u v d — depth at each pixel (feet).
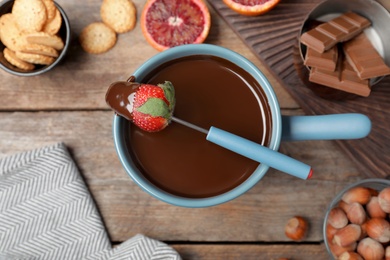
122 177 2.09
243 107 1.70
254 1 1.96
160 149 1.69
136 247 2.01
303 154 2.09
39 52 1.89
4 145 2.09
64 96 2.09
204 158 1.69
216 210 2.10
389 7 1.98
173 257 2.00
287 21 2.05
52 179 2.06
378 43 1.95
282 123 1.64
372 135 2.03
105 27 2.07
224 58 1.69
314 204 2.10
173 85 1.71
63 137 2.10
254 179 1.61
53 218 2.06
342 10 1.94
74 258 2.06
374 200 1.98
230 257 2.10
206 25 2.01
